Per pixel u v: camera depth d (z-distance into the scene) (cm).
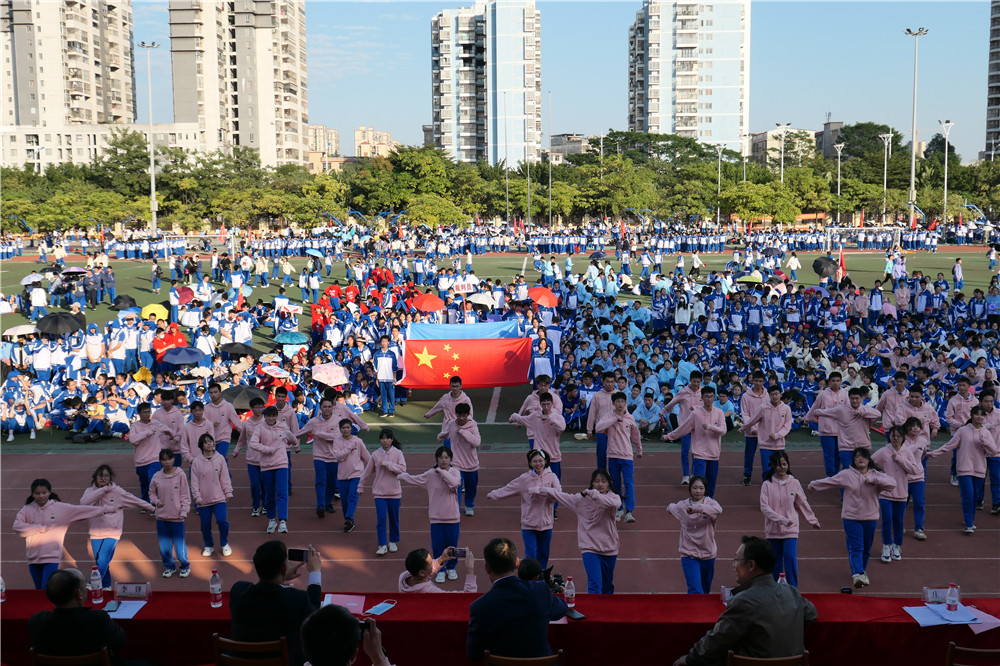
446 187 10175
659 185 12625
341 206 9812
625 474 1562
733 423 2212
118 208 8850
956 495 1716
